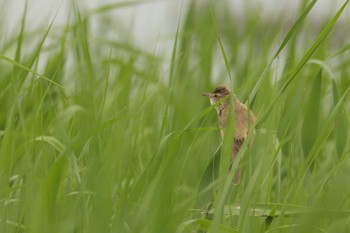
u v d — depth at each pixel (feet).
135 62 45.55
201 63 49.24
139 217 26.13
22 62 43.50
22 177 30.45
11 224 26.96
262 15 51.67
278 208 29.07
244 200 27.12
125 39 48.39
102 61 44.14
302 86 39.47
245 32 53.16
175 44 31.86
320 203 27.73
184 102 43.60
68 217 26.71
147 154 35.14
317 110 35.83
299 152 36.60
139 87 40.73
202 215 28.78
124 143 30.27
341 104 33.06
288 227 28.04
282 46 28.48
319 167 37.27
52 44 44.55
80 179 28.35
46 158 29.25
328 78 46.73
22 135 32.68
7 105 37.63
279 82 35.83
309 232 25.08
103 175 25.94
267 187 30.32
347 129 33.63
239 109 37.01
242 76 48.91
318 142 30.45
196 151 35.40
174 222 24.93
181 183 32.42
